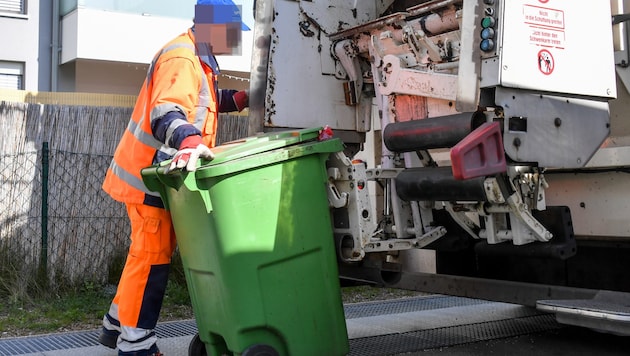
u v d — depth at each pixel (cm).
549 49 341
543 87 338
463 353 395
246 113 697
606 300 343
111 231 597
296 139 315
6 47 1392
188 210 309
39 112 583
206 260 304
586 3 357
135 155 347
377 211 436
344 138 459
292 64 440
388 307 533
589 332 448
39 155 578
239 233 294
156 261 345
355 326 462
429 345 412
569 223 352
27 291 539
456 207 375
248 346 297
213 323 309
